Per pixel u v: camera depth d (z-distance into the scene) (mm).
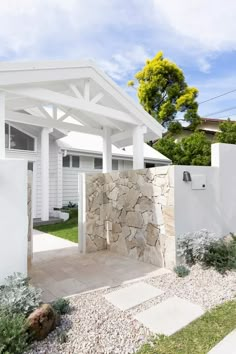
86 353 2764
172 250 5363
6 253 3771
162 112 23609
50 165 13742
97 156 16000
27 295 3291
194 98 23984
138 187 6398
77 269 5645
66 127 7832
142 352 2781
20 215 3916
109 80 6277
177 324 3289
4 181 3779
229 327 3197
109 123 7988
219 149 6281
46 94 5191
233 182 6574
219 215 6195
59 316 3375
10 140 12078
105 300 4004
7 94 4867
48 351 2771
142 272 5352
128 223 6730
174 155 19406
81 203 7324
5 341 2588
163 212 5617
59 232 9945
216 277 4676
